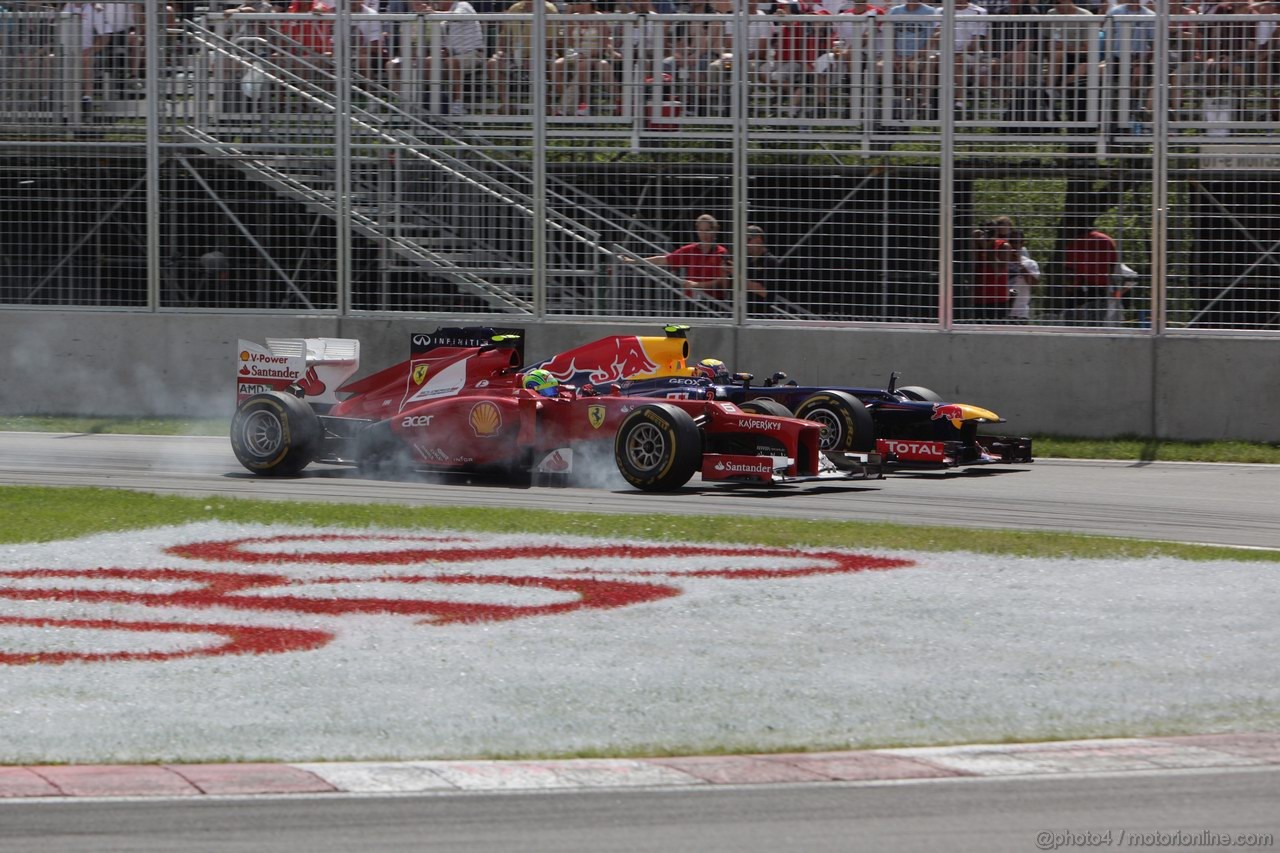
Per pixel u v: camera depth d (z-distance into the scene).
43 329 63.78
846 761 19.73
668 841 16.98
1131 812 17.98
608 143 63.22
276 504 40.84
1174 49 58.72
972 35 60.12
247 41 65.00
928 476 49.84
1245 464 53.97
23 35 64.31
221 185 65.25
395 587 30.58
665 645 25.88
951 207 58.66
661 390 47.62
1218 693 23.19
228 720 21.31
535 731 20.94
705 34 61.69
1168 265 58.19
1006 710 22.19
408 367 48.06
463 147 62.28
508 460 45.69
